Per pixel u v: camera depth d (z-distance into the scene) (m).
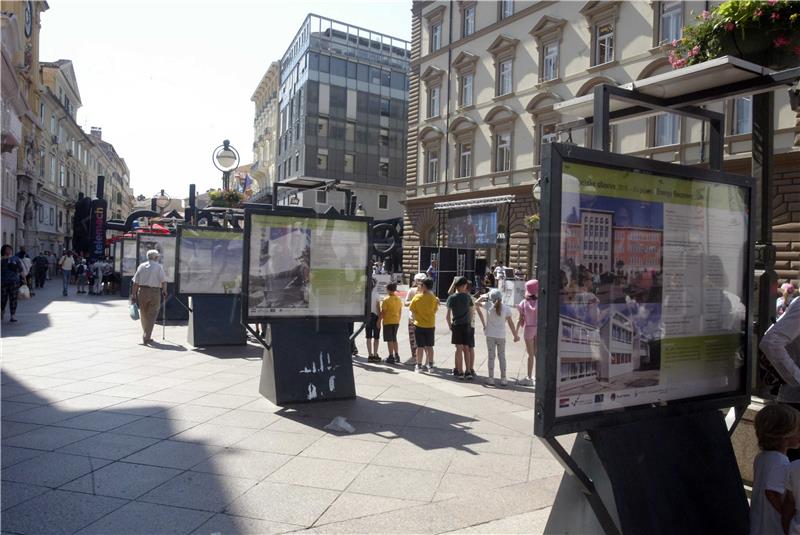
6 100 21.92
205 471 4.68
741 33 3.87
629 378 2.97
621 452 2.89
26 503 4.00
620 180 2.92
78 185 65.12
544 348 2.65
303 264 7.12
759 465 2.99
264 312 6.94
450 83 33.75
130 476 4.53
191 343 11.11
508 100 29.94
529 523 3.86
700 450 3.19
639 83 3.25
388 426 6.08
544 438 2.66
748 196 3.49
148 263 11.12
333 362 7.17
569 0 26.58
